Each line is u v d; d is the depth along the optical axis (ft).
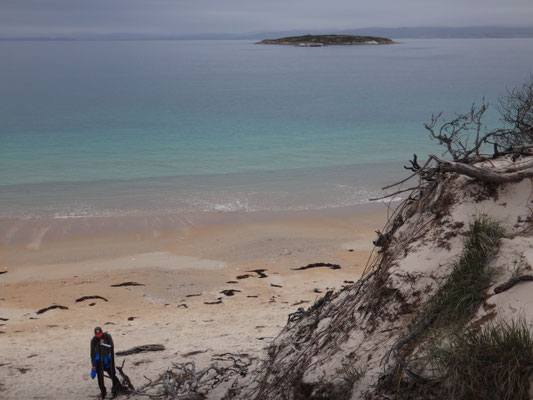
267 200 99.55
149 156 143.43
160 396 30.96
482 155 21.61
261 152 147.95
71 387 35.88
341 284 61.72
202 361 38.45
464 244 18.07
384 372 16.20
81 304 57.41
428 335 16.25
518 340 13.60
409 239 20.35
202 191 106.42
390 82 415.44
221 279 64.44
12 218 87.61
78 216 89.25
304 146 156.56
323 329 22.45
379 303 19.15
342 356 18.74
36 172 123.54
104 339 33.42
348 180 114.11
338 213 91.81
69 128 197.67
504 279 16.07
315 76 495.41
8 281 64.08
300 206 95.76
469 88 352.08
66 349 44.75
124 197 101.76
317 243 77.05
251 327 48.49
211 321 51.16
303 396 18.78
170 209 93.66
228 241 78.18
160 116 232.53
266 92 350.43
